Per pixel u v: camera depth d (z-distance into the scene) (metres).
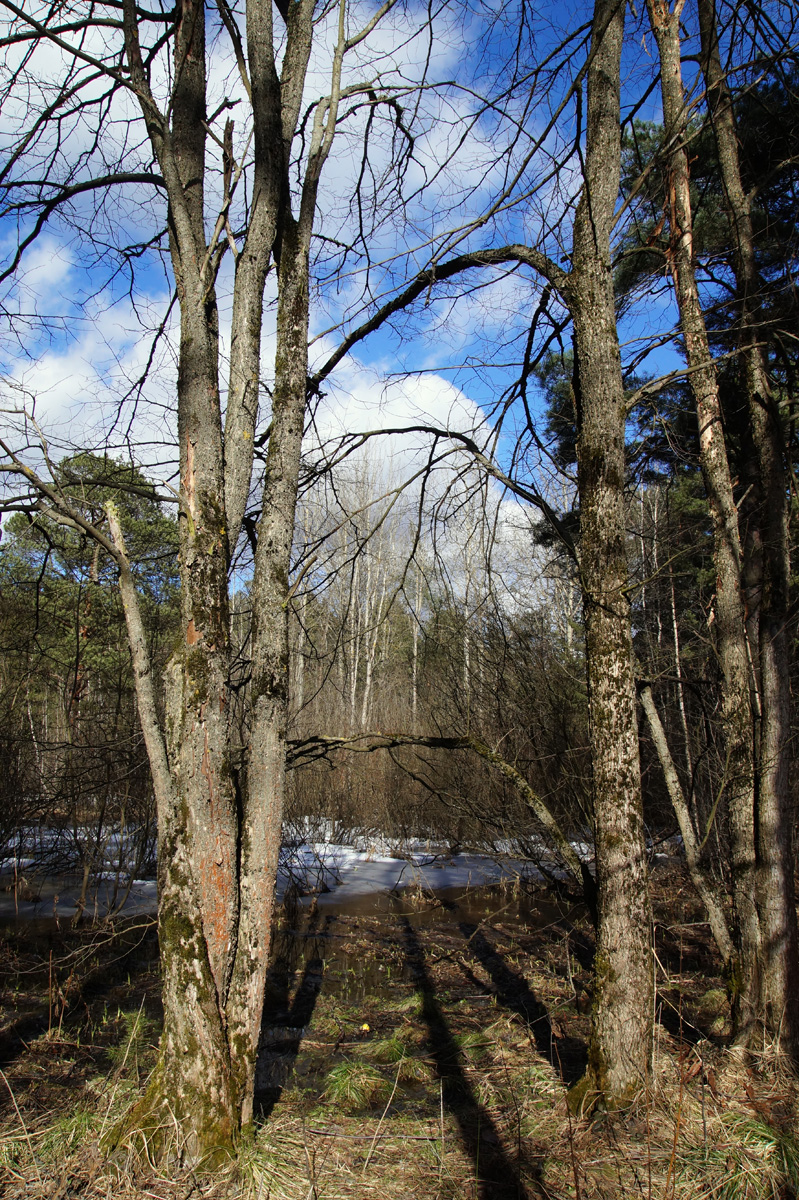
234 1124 3.54
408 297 5.28
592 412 4.38
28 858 11.39
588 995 7.20
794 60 4.56
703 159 8.20
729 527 5.85
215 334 4.54
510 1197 3.58
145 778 9.52
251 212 4.35
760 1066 4.77
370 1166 3.88
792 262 6.26
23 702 10.74
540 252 4.76
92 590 10.10
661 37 6.22
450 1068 5.62
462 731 10.79
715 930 6.16
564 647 12.72
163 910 3.60
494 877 12.59
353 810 14.79
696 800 9.35
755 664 5.80
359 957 8.76
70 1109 4.55
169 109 4.55
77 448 5.82
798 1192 3.62
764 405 5.88
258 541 4.13
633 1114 3.94
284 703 3.96
